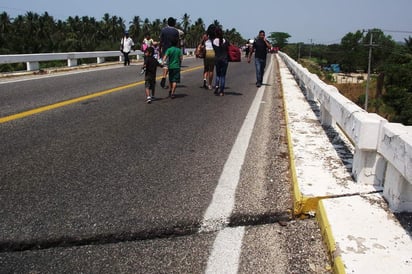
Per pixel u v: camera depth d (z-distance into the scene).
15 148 4.96
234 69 22.11
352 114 3.68
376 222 2.81
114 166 4.38
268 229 3.08
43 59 16.69
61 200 3.47
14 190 3.68
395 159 2.82
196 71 18.59
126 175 4.10
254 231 3.05
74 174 4.10
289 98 9.03
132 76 14.97
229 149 5.15
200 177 4.08
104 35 115.81
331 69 100.62
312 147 4.69
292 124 6.04
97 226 3.03
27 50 80.88
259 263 2.61
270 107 8.73
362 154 3.44
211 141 5.55
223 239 2.92
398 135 2.79
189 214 3.23
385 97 44.94
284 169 4.36
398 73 45.72
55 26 111.62
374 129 3.26
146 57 8.70
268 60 36.03
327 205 3.07
